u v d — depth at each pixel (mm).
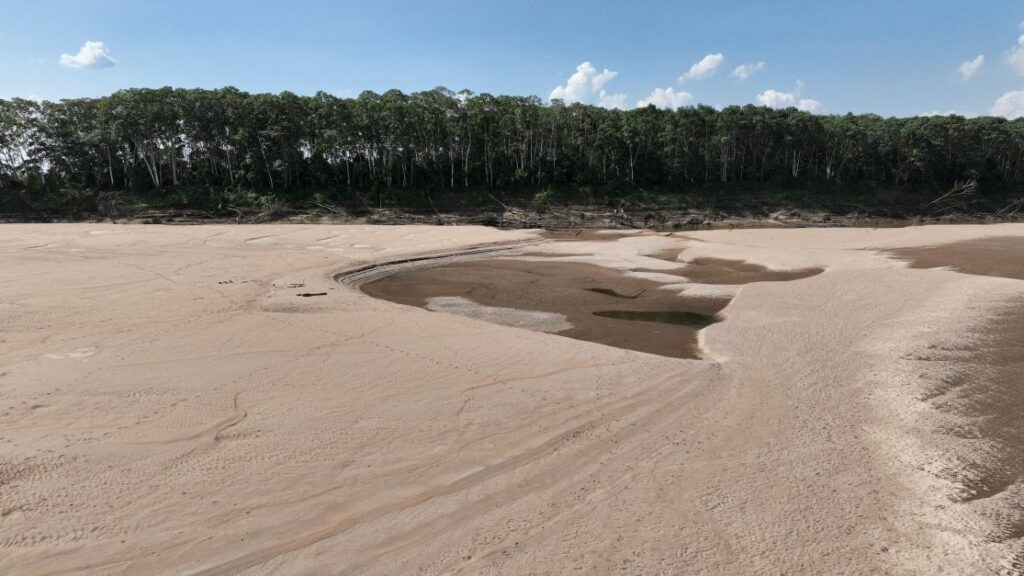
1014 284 21562
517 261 35469
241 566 6586
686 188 79625
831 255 33281
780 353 14609
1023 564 6527
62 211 61844
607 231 59375
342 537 7117
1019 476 8414
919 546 6867
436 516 7559
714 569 6504
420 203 70500
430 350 14883
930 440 9562
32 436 9703
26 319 17719
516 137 80250
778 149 85000
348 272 29594
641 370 13266
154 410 10852
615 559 6684
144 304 20203
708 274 29766
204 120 67500
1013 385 11875
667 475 8570
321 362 13805
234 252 34719
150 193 66312
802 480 8359
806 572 6449
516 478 8531
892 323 16781
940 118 87500
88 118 69250
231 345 15195
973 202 76562
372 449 9391
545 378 12750
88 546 6902
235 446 9430
